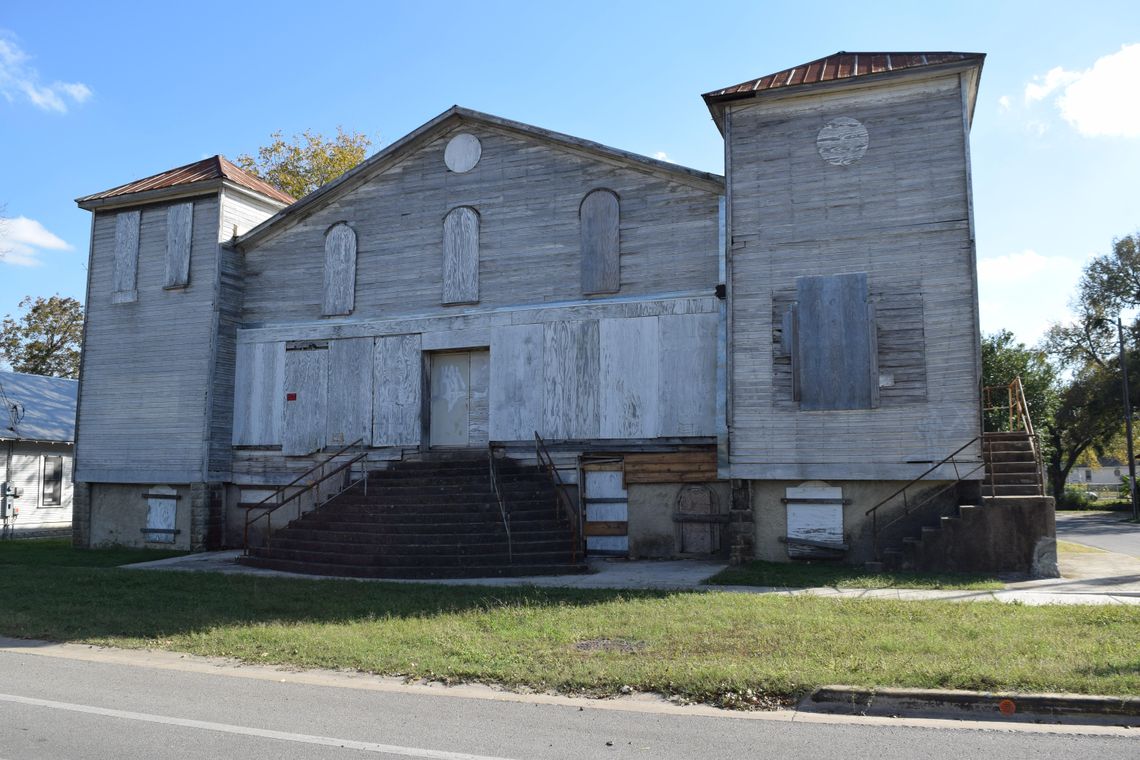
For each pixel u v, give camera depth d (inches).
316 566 645.9
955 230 635.5
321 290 863.7
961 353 624.7
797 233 671.8
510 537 634.2
